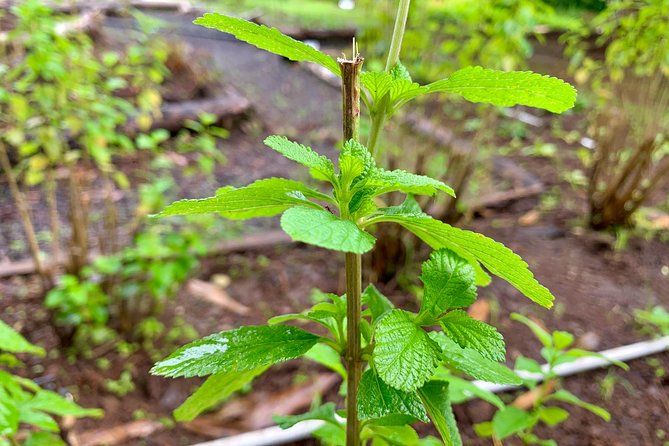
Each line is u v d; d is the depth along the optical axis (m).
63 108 2.59
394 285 2.94
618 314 2.78
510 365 2.39
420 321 0.79
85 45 2.90
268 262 3.20
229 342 0.82
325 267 3.16
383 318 0.75
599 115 4.26
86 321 2.47
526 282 0.71
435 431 2.04
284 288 2.96
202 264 3.13
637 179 3.40
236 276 3.06
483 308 2.77
